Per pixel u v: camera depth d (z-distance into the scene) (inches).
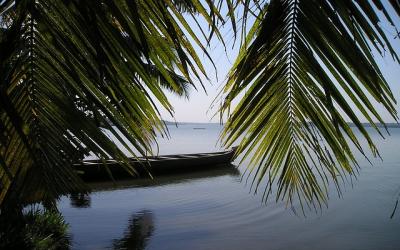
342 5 46.1
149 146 57.0
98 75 49.0
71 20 46.9
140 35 40.0
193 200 582.6
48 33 48.9
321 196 69.7
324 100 56.7
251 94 58.2
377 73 45.7
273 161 68.4
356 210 534.0
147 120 54.6
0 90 43.2
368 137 52.1
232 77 59.7
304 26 50.8
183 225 442.0
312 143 61.7
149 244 370.0
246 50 58.9
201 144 2487.7
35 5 46.9
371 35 44.6
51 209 72.1
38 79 55.6
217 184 738.2
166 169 820.0
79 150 65.5
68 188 70.9
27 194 68.6
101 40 46.6
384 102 47.3
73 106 58.6
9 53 44.7
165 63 50.7
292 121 62.4
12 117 42.6
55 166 67.2
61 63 51.6
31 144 63.4
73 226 412.5
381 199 612.7
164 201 568.7
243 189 684.7
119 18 41.9
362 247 383.2
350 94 49.8
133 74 49.6
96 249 343.6
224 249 364.5
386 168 1088.2
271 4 51.9
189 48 49.9
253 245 381.1
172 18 49.2
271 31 51.4
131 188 660.1
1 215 70.0
